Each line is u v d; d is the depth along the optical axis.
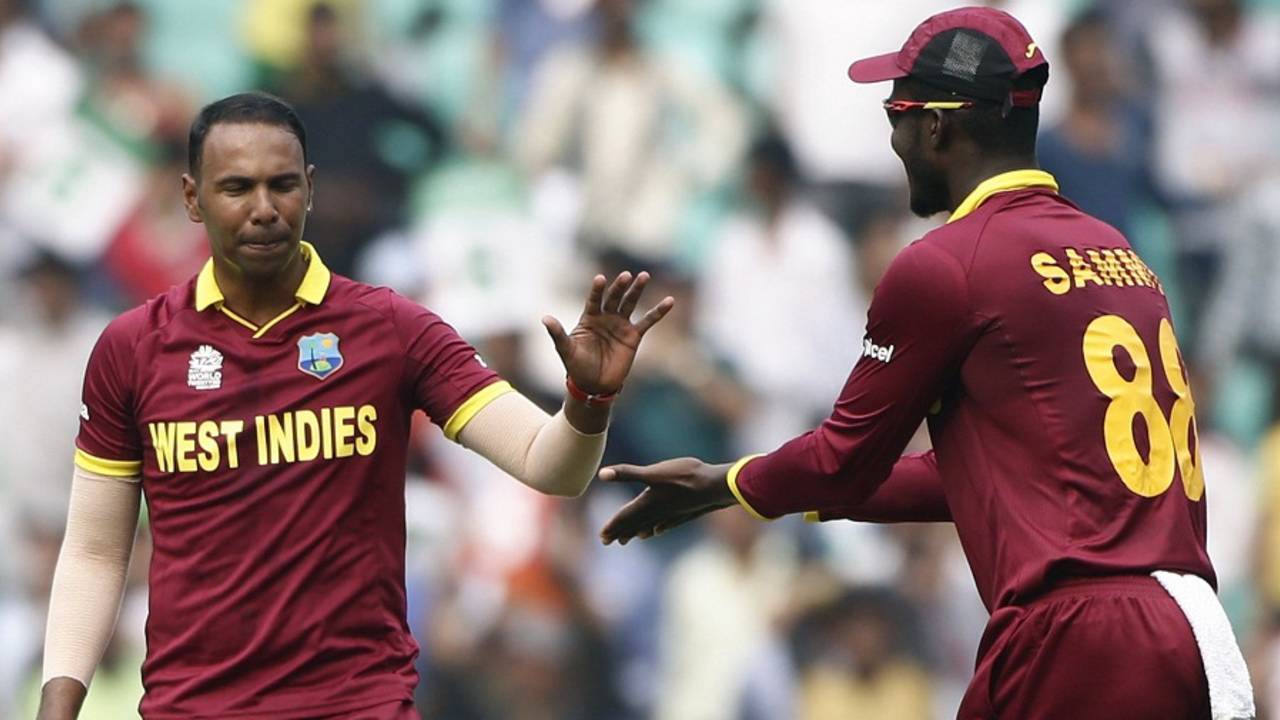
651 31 42.91
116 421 15.28
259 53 41.78
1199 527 15.26
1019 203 15.41
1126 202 43.97
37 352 38.75
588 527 38.69
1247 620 41.31
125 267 40.03
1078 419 14.76
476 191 41.50
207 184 14.82
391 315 15.35
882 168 42.56
